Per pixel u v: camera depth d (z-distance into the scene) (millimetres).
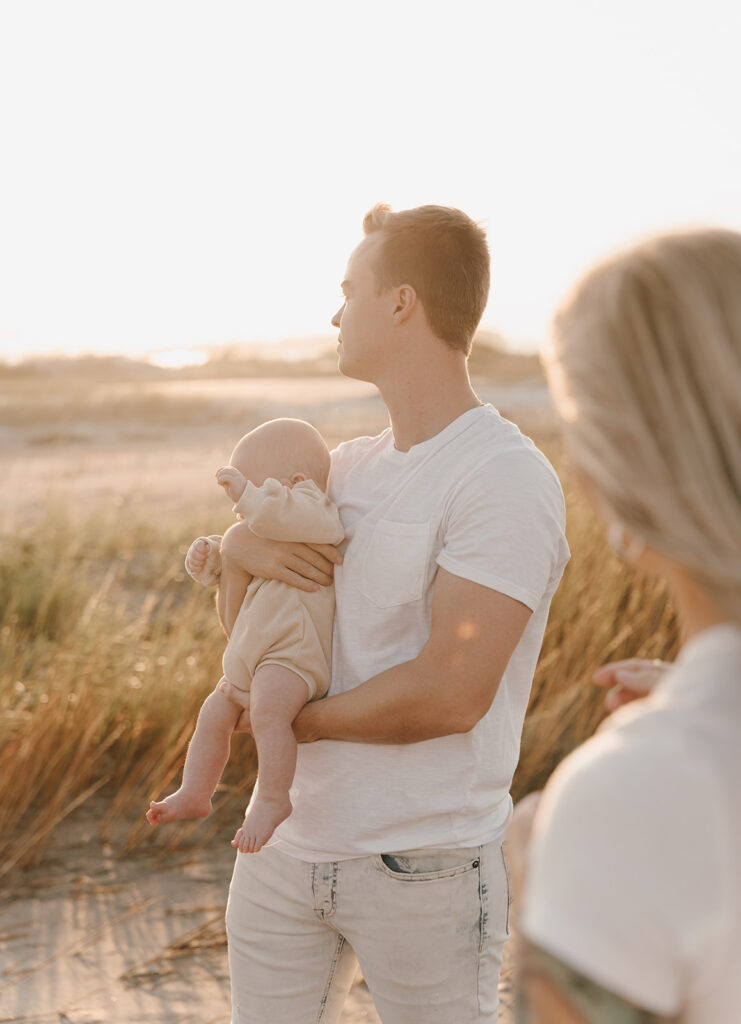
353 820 1738
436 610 1687
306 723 1791
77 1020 2758
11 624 5559
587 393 781
